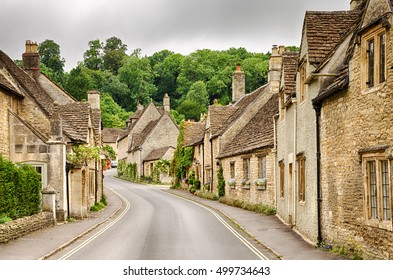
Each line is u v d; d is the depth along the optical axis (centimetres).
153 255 1364
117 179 7512
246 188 3053
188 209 3045
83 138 2680
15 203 1783
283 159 2248
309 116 1631
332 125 1399
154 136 7088
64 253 1407
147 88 10512
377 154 1109
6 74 2425
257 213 2644
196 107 9044
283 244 1562
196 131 5350
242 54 9981
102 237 1780
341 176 1330
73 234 1806
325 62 1480
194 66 9788
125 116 10294
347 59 1289
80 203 2488
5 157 2167
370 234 1152
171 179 6050
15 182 1791
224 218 2477
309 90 1623
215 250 1465
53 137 2277
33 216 1905
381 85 1098
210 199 3856
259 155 2786
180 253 1403
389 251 1055
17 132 2264
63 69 9356
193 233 1891
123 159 8294
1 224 1549
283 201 2247
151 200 3866
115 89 10406
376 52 1130
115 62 11456
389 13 1055
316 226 1539
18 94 2348
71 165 2430
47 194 2131
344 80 1288
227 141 3791
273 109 3119
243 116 3838
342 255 1301
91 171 3064
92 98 4203
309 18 1684
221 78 9400
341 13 1717
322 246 1470
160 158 6400
